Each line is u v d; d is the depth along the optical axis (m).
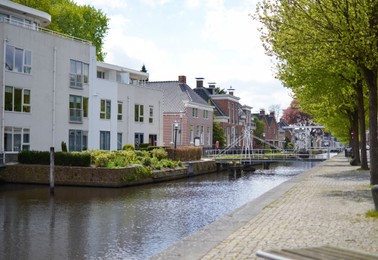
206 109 63.03
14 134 32.31
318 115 36.84
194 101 59.50
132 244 12.40
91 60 40.03
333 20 15.37
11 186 29.03
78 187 28.88
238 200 22.64
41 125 34.59
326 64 17.67
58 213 18.17
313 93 24.83
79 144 38.62
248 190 27.80
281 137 113.06
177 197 23.94
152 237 13.36
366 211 12.15
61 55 36.47
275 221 10.86
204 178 38.31
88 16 53.66
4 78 31.41
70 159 30.20
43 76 34.72
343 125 46.84
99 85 41.28
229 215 11.84
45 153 30.89
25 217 17.16
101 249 11.79
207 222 16.03
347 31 14.91
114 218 16.95
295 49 16.58
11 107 32.09
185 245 8.23
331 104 29.27
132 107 46.72
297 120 98.06
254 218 11.34
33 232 14.19
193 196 24.44
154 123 50.81
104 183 29.11
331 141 119.56
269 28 17.50
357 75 21.98
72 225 15.44
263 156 52.38
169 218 16.97
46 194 24.94
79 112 38.53
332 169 30.91
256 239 8.77
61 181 29.91
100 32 55.47
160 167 35.12
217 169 48.47
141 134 48.34
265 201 14.68
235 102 75.44
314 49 16.11
